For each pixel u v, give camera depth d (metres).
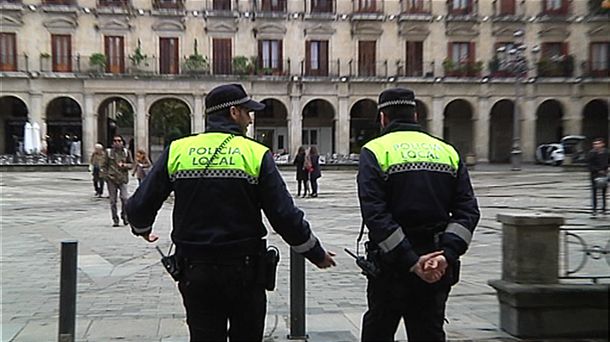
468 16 44.91
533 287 5.75
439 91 44.88
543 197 21.47
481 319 6.63
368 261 4.05
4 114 44.44
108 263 9.88
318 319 6.69
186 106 44.50
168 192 3.77
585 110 47.31
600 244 7.41
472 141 46.66
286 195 3.68
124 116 47.44
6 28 41.72
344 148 44.72
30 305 7.34
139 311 7.05
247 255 3.63
